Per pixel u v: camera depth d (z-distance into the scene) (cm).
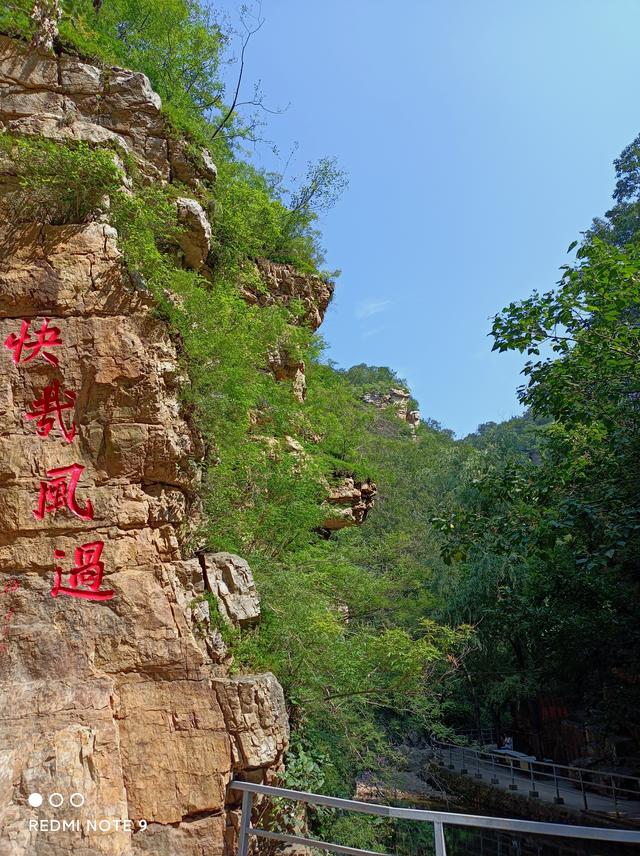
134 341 544
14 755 423
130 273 568
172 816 439
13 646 469
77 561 498
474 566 1769
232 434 723
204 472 652
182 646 485
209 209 831
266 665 565
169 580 509
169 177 749
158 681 475
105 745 442
